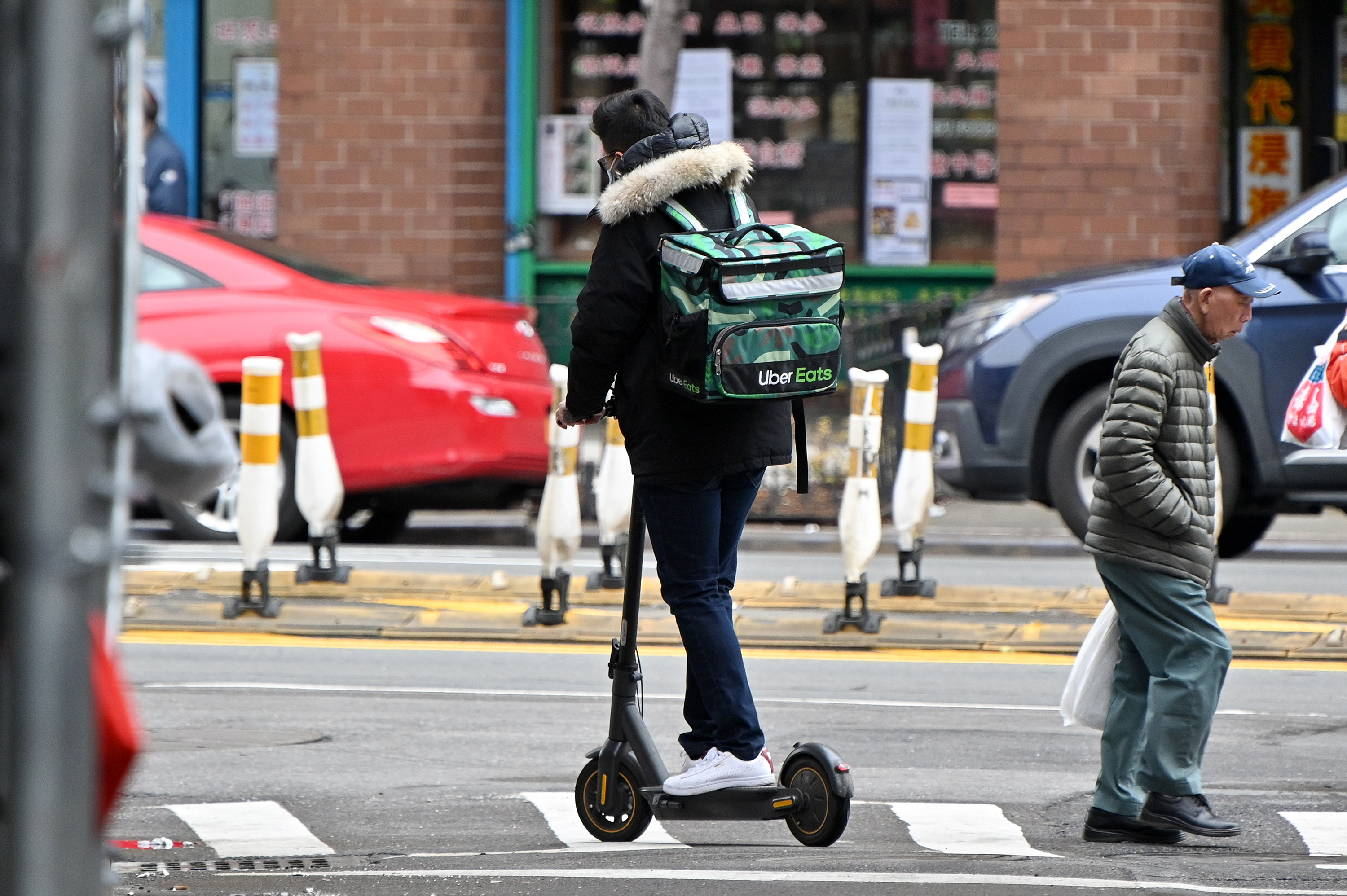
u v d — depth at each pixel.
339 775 23.11
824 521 45.44
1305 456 38.34
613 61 62.31
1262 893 16.59
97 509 7.39
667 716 26.73
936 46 62.25
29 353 7.13
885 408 45.59
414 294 43.19
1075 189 59.00
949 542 45.31
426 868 18.20
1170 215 58.75
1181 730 19.72
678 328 17.58
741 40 62.78
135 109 8.64
